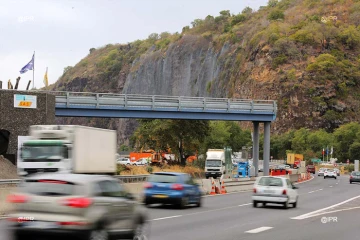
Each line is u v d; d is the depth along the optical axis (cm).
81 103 6350
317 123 17362
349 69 18575
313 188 5641
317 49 19100
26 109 4819
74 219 1200
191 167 7681
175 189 2675
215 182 4344
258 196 2933
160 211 2588
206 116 7088
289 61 18762
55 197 1218
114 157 3747
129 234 1395
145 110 6688
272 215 2509
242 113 7306
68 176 1276
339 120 17412
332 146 15100
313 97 17738
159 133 8019
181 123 8019
